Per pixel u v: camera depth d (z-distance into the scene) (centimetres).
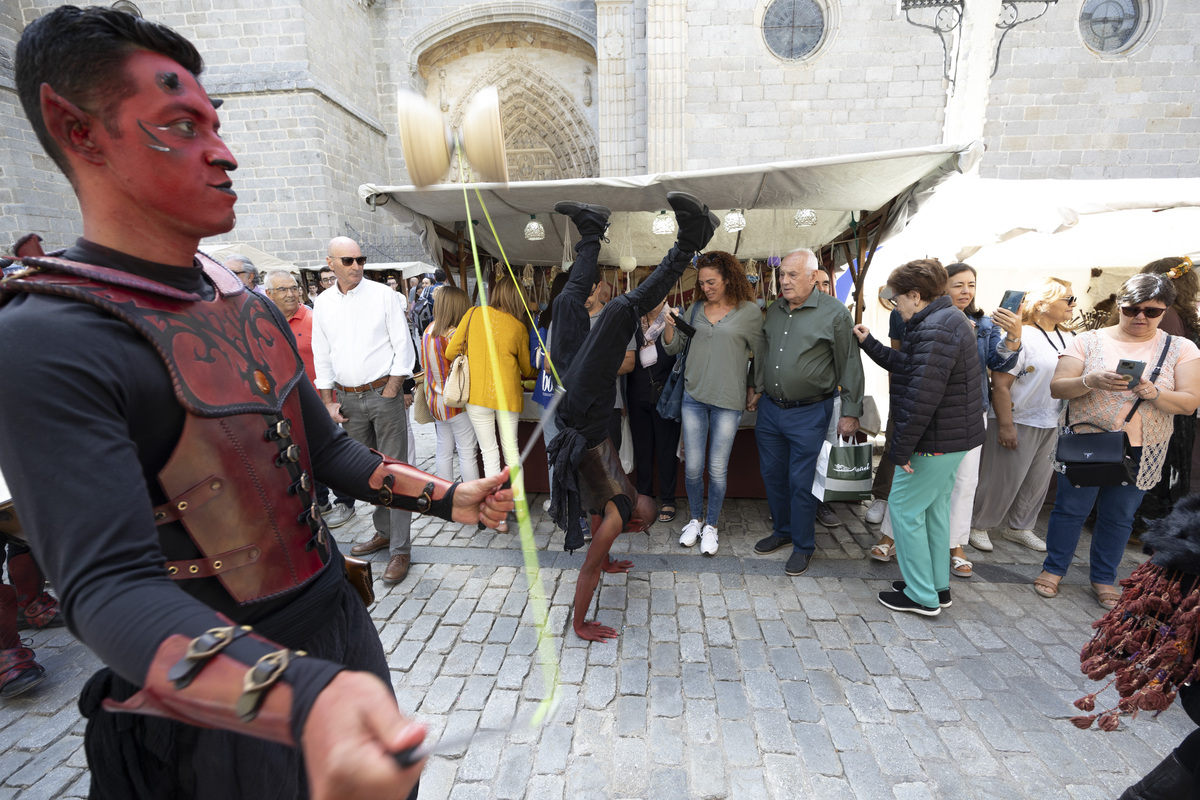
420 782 195
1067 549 302
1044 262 481
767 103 1291
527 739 213
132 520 60
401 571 333
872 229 407
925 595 285
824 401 325
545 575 337
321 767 44
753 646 268
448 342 382
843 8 1242
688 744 211
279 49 1261
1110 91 1256
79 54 64
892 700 232
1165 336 269
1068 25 1234
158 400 71
